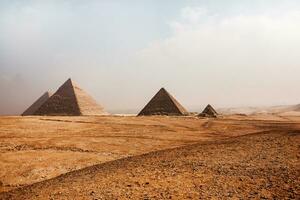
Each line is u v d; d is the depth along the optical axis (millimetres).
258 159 13516
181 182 10852
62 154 24625
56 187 12141
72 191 10961
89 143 30156
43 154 24625
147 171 12828
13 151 26094
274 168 11875
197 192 9695
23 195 11969
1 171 19672
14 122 46500
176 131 42938
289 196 8898
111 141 31594
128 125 48969
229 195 9266
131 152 25812
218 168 12383
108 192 10312
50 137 34312
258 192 9406
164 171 12547
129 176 12258
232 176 11203
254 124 57750
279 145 16453
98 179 12375
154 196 9570
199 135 38625
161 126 49188
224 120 69250
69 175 15289
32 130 39719
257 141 18438
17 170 19828
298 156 13594
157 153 18047
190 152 16578
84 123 49562
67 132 39219
